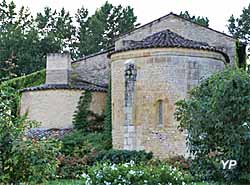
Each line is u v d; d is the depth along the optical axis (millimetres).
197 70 26422
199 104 15414
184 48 26203
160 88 26078
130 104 26531
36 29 68875
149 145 25969
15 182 9688
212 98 14945
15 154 9445
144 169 12148
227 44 33062
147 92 26297
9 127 9664
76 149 27953
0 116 9758
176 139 25453
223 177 15531
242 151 14742
